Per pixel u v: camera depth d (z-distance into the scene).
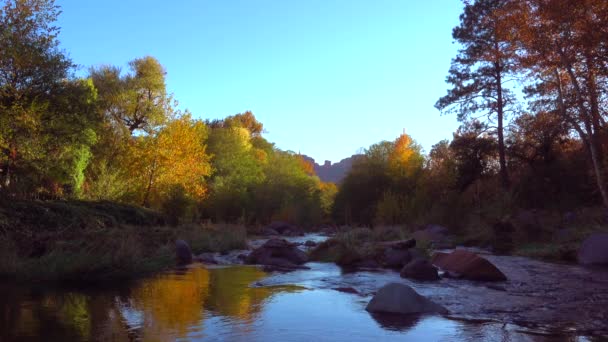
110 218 19.73
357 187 50.00
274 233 33.00
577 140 33.09
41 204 17.56
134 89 38.59
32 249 11.62
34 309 6.77
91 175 30.23
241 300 7.69
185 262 13.70
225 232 19.84
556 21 21.28
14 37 20.69
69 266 9.97
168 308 6.95
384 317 6.50
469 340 5.31
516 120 33.66
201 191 34.12
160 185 31.73
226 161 48.41
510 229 22.33
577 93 22.27
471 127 36.22
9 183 19.59
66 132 22.02
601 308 7.34
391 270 12.71
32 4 21.64
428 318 6.47
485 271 10.68
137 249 11.83
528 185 33.28
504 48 27.61
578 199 30.77
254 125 89.06
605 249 14.18
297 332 5.57
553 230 21.67
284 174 53.88
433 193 35.94
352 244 15.69
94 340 5.11
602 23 20.16
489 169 38.50
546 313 6.93
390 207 32.72
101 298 7.75
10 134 19.80
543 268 13.03
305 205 46.81
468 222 26.17
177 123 34.41
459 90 35.53
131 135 36.53
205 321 6.10
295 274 11.44
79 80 25.42
